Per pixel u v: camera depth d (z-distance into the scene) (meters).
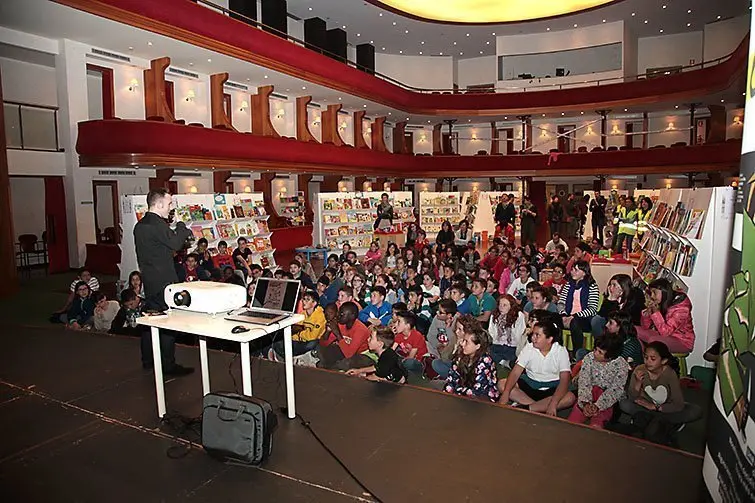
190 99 16.33
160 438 3.74
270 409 3.46
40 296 10.67
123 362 5.30
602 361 4.46
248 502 2.98
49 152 13.15
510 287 8.26
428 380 5.74
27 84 14.35
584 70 24.03
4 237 10.66
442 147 27.28
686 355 5.68
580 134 24.64
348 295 6.77
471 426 3.88
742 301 1.97
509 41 23.91
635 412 4.32
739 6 19.91
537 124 25.64
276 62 15.86
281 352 5.89
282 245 17.55
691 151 19.78
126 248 10.46
